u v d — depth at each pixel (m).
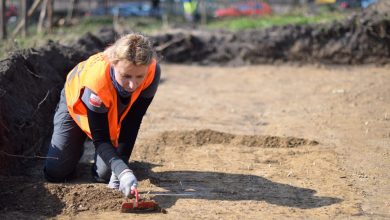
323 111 12.11
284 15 23.19
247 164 8.69
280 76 16.47
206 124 11.21
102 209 6.82
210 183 7.85
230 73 17.19
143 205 6.72
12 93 8.99
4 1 16.47
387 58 17.72
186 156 9.05
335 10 23.27
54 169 7.49
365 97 13.22
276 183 7.89
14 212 6.70
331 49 18.02
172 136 9.97
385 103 12.62
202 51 19.00
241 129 10.87
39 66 10.58
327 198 7.36
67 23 23.97
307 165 8.64
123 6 34.16
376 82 14.88
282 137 9.88
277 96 13.86
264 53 18.50
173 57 18.98
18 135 8.43
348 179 8.07
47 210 6.77
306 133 10.48
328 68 17.62
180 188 7.63
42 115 9.73
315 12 23.08
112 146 6.70
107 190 7.16
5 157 7.81
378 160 8.91
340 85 14.70
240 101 13.41
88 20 25.91
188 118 11.70
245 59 18.64
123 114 6.93
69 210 6.76
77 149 7.49
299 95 13.86
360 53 17.83
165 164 8.66
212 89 14.84
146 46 6.20
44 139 9.52
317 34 18.28
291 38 18.47
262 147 9.64
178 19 29.17
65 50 12.48
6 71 9.12
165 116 11.80
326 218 6.71
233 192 7.51
